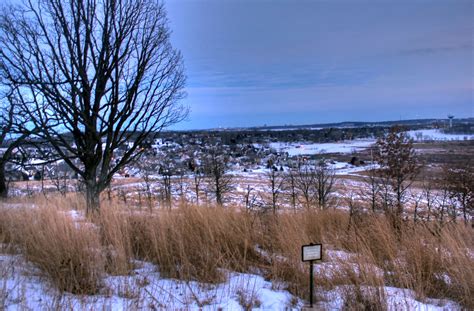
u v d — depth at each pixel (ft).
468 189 69.41
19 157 33.65
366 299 11.62
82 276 12.37
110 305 10.30
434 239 16.58
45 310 10.07
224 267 14.57
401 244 17.38
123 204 29.17
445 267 14.42
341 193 89.56
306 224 20.61
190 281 13.50
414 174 76.38
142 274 13.94
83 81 23.24
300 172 105.60
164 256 14.93
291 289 12.94
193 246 15.29
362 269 13.20
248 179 137.28
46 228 15.60
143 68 25.04
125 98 24.80
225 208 22.17
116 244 14.84
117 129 25.08
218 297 12.01
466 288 12.27
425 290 12.95
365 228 18.75
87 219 21.16
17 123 23.21
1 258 14.47
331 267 14.21
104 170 24.97
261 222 20.02
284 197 78.07
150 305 10.94
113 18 23.85
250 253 16.30
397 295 12.53
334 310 11.55
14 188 65.10
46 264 12.96
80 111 22.63
